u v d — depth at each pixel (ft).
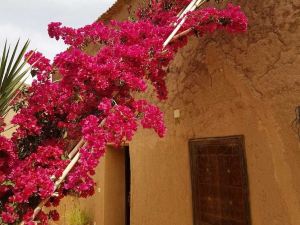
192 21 10.66
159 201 14.57
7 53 9.35
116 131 8.02
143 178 16.14
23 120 8.67
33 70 9.77
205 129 12.20
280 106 9.37
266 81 9.87
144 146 16.30
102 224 20.67
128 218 21.50
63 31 10.74
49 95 9.08
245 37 10.78
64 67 8.68
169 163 14.14
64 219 24.99
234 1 11.43
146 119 8.95
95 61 8.87
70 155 8.54
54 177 8.09
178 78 14.02
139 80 8.98
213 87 12.01
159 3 12.41
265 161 9.67
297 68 8.98
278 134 9.35
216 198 11.26
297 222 8.63
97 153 7.85
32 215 7.94
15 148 8.77
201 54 12.77
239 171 10.45
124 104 9.24
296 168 8.77
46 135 9.22
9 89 9.21
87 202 23.93
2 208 8.26
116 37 10.15
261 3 10.29
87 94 9.23
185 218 12.72
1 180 7.88
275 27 9.75
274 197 9.29
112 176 21.29
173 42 11.24
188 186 12.76
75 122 9.18
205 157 12.04
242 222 10.12
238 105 10.81
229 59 11.36
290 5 9.34
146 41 9.83
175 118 13.98
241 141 10.49
